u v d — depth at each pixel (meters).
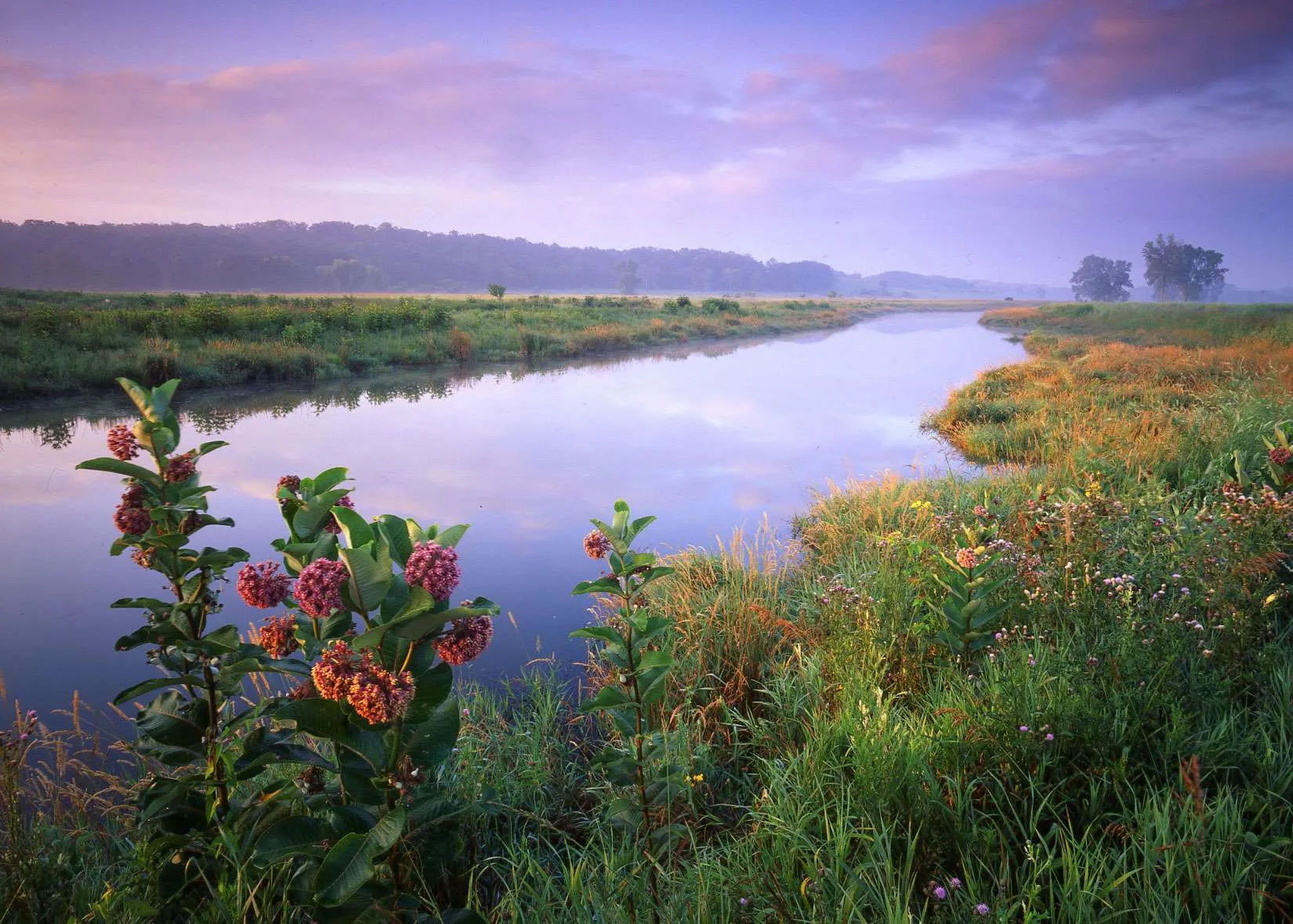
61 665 5.32
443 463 11.96
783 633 4.95
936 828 2.68
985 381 18.56
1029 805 2.78
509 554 7.55
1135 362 19.25
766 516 8.83
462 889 3.08
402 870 2.52
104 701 4.75
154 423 2.55
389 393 20.81
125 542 2.49
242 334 26.08
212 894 2.43
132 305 43.91
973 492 8.00
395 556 2.37
